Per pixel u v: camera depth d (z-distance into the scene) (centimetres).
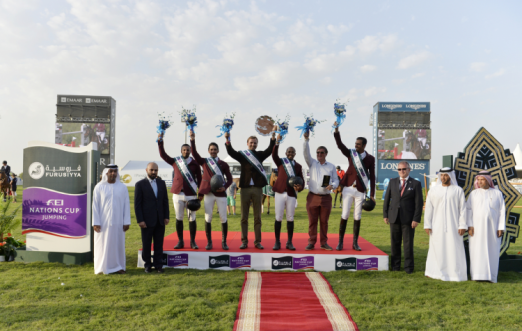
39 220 618
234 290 467
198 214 1336
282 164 606
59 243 615
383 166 4166
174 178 612
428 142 4122
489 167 603
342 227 614
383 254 585
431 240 552
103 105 4112
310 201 614
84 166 617
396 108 4153
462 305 425
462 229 534
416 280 530
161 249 561
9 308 395
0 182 1427
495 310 408
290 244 605
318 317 379
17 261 617
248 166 604
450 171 552
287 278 529
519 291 480
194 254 586
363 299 439
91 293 449
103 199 543
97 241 545
